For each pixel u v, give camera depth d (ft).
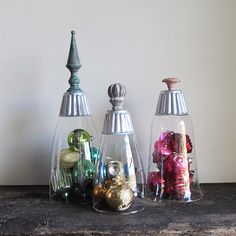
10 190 3.09
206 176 3.22
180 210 2.43
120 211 2.41
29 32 3.17
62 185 2.76
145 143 3.19
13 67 3.20
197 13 3.12
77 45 3.17
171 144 2.75
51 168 2.85
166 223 2.18
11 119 3.23
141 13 3.14
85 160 2.80
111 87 2.51
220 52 3.13
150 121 3.18
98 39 3.16
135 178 2.67
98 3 3.15
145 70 3.16
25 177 3.26
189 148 2.80
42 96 3.21
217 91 3.16
